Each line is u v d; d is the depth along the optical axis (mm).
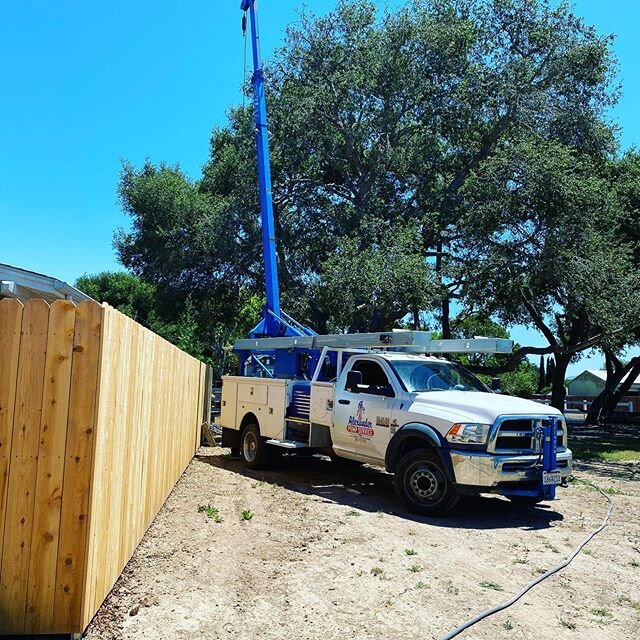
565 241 18531
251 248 22094
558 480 8109
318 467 12266
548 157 18656
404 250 19219
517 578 5816
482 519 8250
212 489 9523
